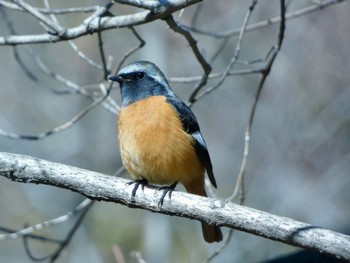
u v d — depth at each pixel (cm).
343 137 1722
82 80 1822
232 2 1759
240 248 1510
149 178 912
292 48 1786
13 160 800
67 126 995
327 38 1786
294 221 755
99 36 921
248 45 1744
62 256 1617
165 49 1695
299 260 958
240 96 1773
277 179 1686
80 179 808
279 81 1770
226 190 1709
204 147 928
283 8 918
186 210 794
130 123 901
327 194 1677
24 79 1845
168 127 891
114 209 1795
